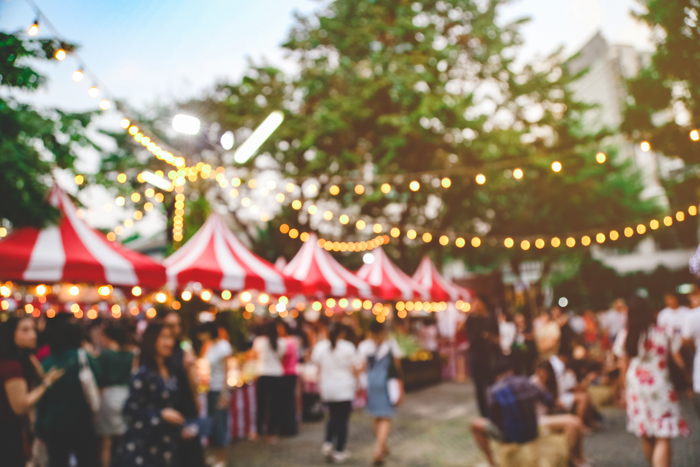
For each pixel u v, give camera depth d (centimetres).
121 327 568
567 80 1755
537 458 399
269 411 830
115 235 1161
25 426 453
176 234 920
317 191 1811
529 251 2573
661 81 1102
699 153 1133
